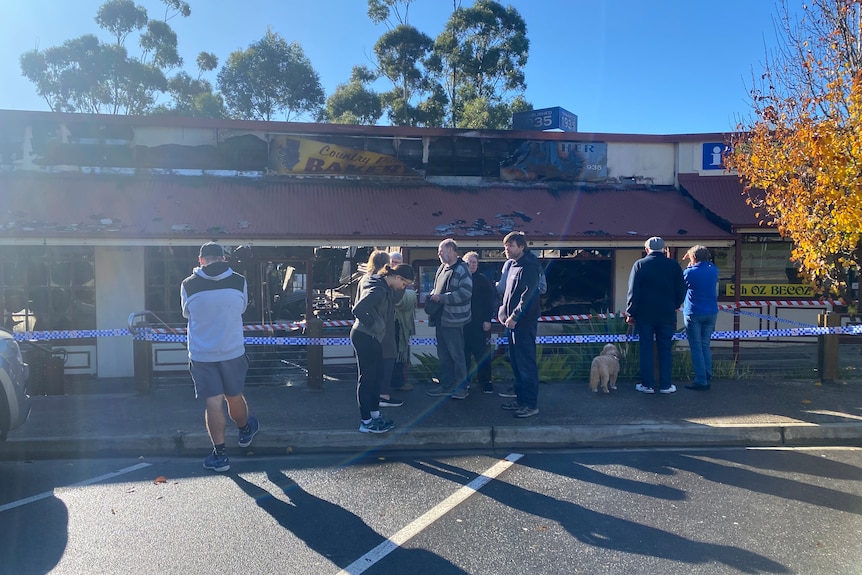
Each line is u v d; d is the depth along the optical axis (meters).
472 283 7.61
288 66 33.25
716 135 13.12
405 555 4.03
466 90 30.14
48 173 11.10
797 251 10.57
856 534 4.29
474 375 8.16
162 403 7.56
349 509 4.77
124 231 9.59
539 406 7.30
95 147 11.31
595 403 7.43
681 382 8.54
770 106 11.39
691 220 12.06
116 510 4.74
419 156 12.61
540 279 6.91
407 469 5.71
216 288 5.53
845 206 9.27
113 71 30.45
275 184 11.86
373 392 6.33
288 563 3.92
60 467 5.81
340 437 6.36
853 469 5.62
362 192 12.02
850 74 10.24
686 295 8.07
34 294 10.51
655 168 13.38
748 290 13.00
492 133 12.86
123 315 10.68
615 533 4.33
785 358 10.95
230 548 4.12
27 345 9.54
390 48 30.42
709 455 6.07
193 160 11.70
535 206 12.20
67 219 9.84
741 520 4.52
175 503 4.88
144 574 3.78
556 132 13.05
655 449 6.30
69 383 9.95
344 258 11.62
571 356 8.96
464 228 11.03
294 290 11.65
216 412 5.54
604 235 11.17
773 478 5.39
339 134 12.27
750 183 11.81
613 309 12.82
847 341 12.14
